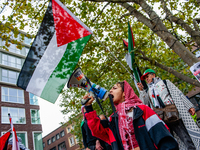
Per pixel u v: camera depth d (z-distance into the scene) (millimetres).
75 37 2982
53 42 3012
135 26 7449
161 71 7363
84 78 2271
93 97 2184
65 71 2824
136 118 1826
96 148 3215
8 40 5789
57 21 3107
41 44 3023
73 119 13008
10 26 5555
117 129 2021
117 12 7242
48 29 3094
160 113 2889
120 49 7102
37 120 20359
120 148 1994
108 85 9688
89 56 7078
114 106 2311
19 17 5973
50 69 2859
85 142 3559
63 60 2889
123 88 2205
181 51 4312
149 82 3406
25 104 20109
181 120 2848
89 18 6508
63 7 3150
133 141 1891
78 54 2881
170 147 1533
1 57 20031
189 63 4199
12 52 20984
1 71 19500
